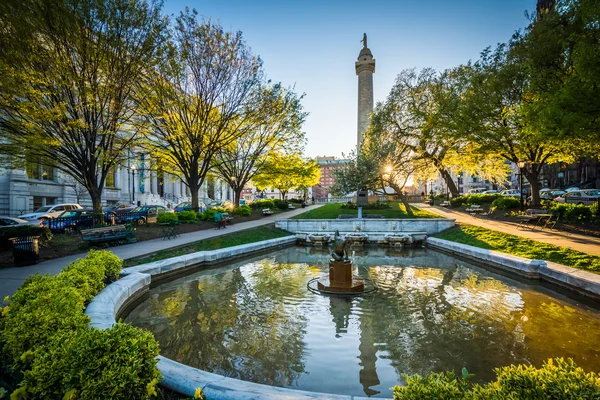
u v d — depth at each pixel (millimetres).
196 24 17453
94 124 14414
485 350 4938
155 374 2703
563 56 13906
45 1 11133
